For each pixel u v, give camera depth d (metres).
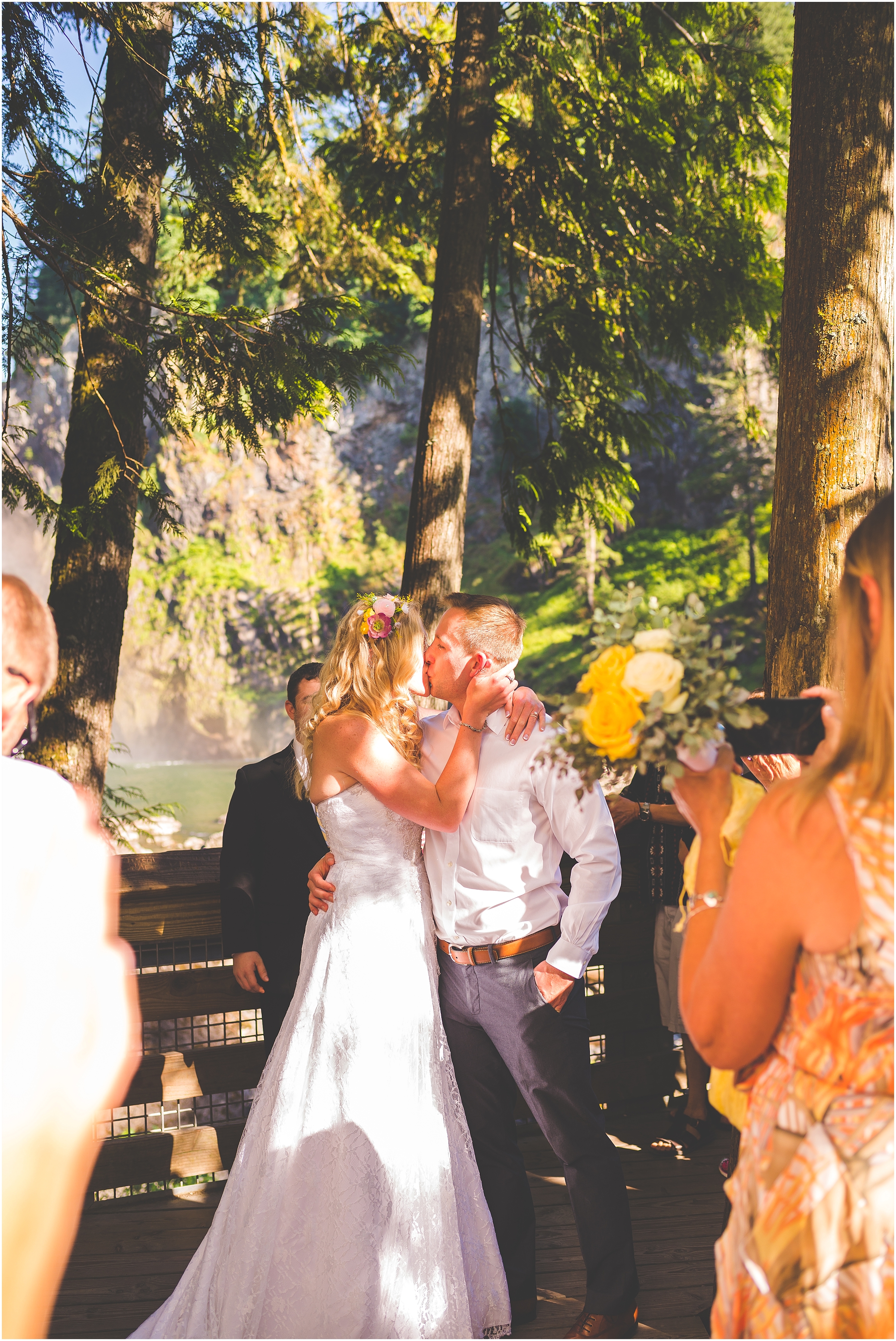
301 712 2.66
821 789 1.06
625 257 7.58
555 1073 2.12
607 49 7.27
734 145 7.61
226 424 5.40
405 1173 2.00
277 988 2.59
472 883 2.14
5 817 0.97
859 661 1.08
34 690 1.22
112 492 5.27
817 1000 1.08
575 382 7.62
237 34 5.70
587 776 1.35
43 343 5.12
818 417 2.48
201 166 5.55
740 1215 1.13
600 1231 2.14
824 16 2.47
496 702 2.10
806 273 2.52
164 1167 2.81
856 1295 1.01
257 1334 1.94
